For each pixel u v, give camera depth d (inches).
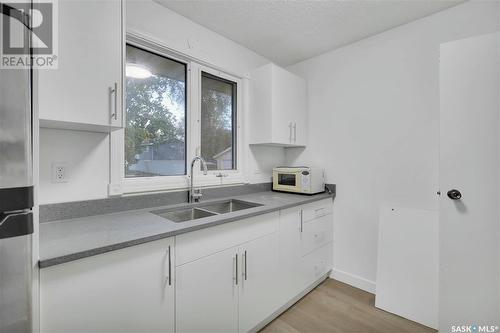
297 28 82.0
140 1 65.0
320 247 89.9
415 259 73.7
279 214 71.7
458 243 61.0
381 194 84.4
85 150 55.7
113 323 39.4
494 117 56.4
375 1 68.3
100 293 38.1
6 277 27.2
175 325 47.3
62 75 42.3
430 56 74.4
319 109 101.8
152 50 69.5
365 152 88.4
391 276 77.0
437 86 73.1
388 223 80.0
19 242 28.0
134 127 66.9
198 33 79.0
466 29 68.4
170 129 75.2
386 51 83.4
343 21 78.0
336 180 96.5
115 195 60.5
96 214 56.8
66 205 52.6
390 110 82.4
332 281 94.5
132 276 41.6
